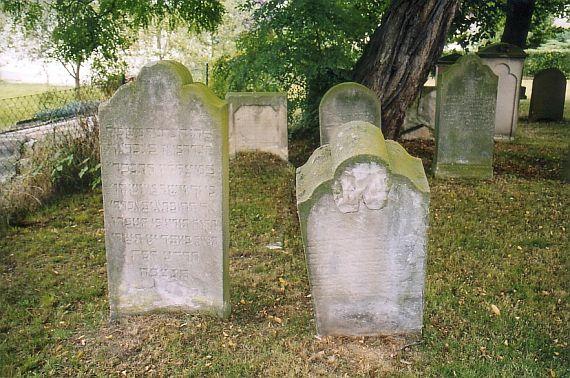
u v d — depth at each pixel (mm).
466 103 9258
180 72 4625
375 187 4246
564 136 13703
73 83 18797
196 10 13781
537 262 6207
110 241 4984
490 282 5738
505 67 12812
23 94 16797
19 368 4379
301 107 12438
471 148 9461
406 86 10992
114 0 13000
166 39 21781
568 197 8516
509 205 8141
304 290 5699
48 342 4758
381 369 4332
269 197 8656
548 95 15578
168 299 5125
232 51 21453
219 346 4664
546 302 5316
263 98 10414
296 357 4500
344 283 4582
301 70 11586
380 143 4477
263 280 5914
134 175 4809
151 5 13492
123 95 4629
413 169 4520
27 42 17844
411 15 10562
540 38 20594
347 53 11977
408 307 4629
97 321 5086
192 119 4625
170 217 4891
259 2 12867
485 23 16984
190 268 5012
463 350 4562
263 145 10672
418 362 4414
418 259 4469
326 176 4336
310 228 4414
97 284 5852
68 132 9141
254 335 4836
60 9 12812
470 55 9102
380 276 4543
